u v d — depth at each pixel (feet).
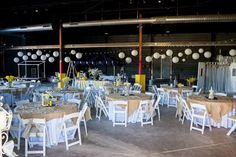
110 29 44.32
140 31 31.60
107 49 48.75
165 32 42.65
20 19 38.37
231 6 28.99
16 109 14.43
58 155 12.39
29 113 13.34
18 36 48.32
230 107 17.52
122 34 46.91
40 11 32.60
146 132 16.56
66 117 13.06
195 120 17.81
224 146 13.89
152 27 41.01
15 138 14.26
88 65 49.80
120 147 13.61
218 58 35.91
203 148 13.55
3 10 30.76
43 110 14.12
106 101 21.01
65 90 23.99
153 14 34.68
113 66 48.44
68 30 45.39
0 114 8.09
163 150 13.19
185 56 42.60
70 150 13.11
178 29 40.73
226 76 30.86
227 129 17.46
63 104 16.06
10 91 25.17
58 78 39.06
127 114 18.43
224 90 31.09
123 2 28.14
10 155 8.83
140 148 13.47
